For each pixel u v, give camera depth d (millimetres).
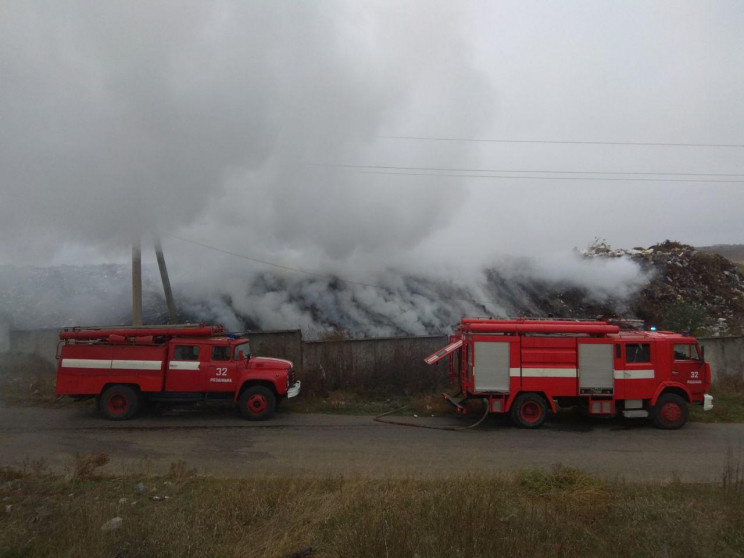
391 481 5938
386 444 8344
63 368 9703
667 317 18203
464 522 4020
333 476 6273
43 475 6113
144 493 5469
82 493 5453
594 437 9016
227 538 4219
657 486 5863
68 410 10430
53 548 3908
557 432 9375
